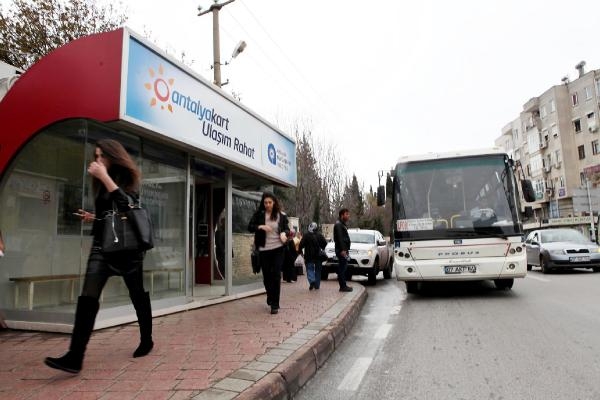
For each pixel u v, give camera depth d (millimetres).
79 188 5898
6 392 3430
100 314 5848
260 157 9984
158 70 6336
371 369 4762
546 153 53031
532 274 15750
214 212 9969
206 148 7605
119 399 3252
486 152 10133
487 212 9695
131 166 4184
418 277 9727
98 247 3996
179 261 7621
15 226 6297
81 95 5805
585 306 8258
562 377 4312
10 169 6398
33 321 5965
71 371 3742
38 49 16172
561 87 50250
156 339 5223
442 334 6355
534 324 6793
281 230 7320
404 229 9953
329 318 6633
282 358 4332
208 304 8148
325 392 4070
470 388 4086
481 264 9461
